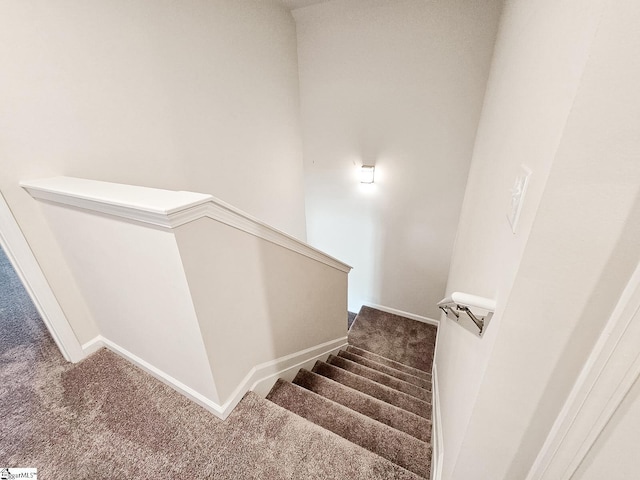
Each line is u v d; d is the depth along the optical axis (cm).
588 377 58
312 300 196
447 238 316
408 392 212
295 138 317
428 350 325
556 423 67
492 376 70
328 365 221
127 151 149
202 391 125
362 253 374
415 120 275
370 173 310
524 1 109
